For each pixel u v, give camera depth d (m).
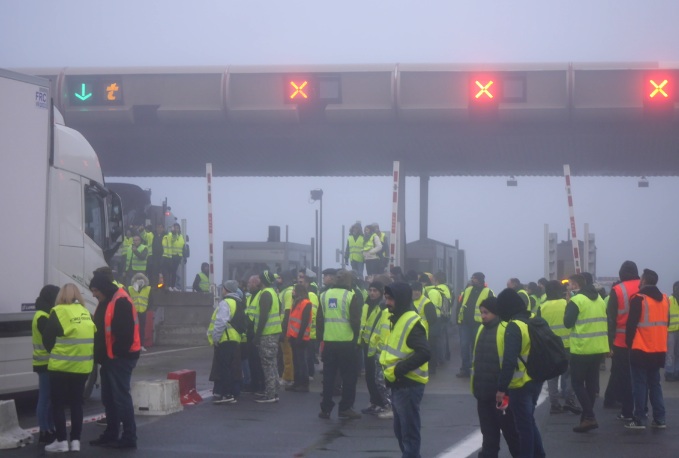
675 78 56.31
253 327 35.69
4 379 29.11
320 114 59.62
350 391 30.30
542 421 30.34
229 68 59.06
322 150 66.12
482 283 44.16
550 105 57.12
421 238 78.06
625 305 29.81
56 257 32.06
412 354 20.27
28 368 29.89
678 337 43.12
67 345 23.75
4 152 29.05
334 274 36.72
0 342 28.98
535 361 20.31
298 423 29.41
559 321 32.03
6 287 29.02
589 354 27.88
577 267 53.50
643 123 57.97
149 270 62.78
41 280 30.19
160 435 26.97
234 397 33.69
